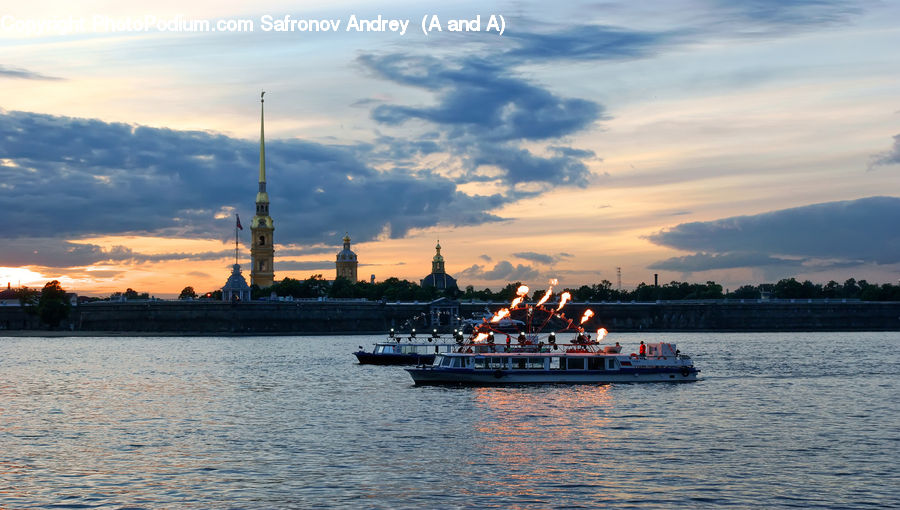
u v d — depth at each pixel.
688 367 135.00
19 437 90.50
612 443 85.12
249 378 149.25
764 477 71.69
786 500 65.44
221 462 77.50
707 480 70.81
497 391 123.31
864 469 74.44
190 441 87.56
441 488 68.56
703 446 83.69
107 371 166.50
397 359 177.12
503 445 84.19
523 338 136.88
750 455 79.69
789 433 90.44
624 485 69.31
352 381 141.00
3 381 147.62
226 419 101.44
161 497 66.50
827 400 115.25
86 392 130.38
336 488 68.62
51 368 174.62
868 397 118.56
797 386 131.12
